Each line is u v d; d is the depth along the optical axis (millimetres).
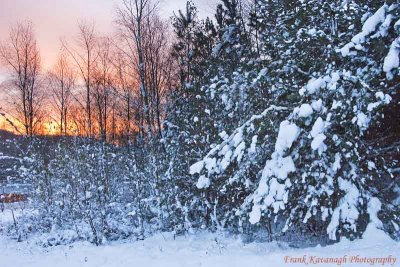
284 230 8531
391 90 7785
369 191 8031
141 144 13266
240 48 14398
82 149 12391
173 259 8266
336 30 8578
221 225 10516
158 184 11523
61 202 12750
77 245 10508
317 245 7836
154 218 11727
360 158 7766
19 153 14109
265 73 9453
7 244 11594
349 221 7523
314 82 7609
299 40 8852
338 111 7547
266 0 11172
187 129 11891
